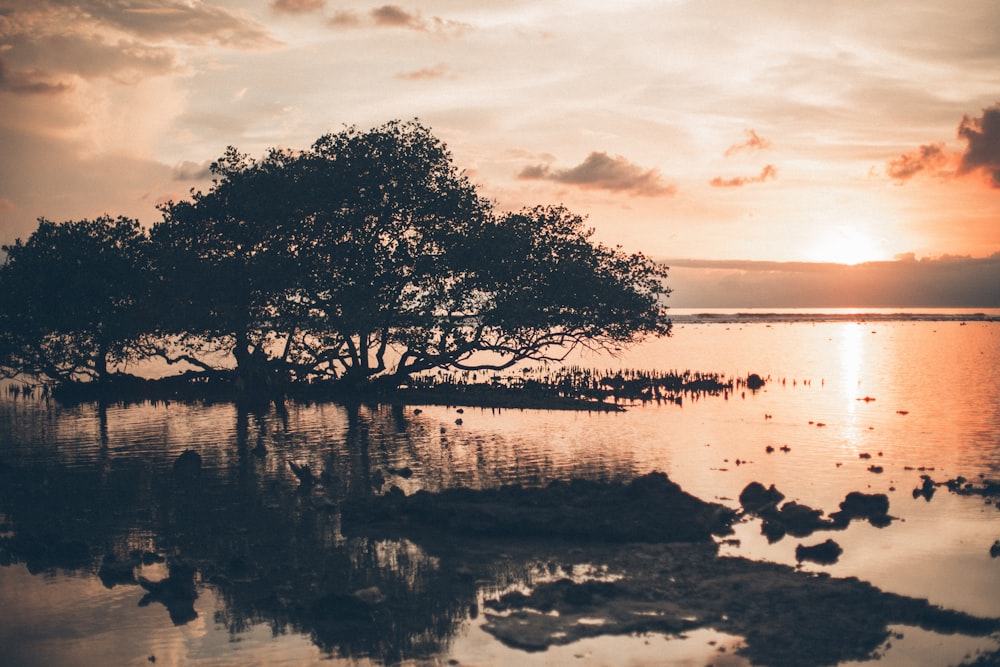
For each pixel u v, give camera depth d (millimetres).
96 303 54281
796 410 41625
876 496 21094
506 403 45531
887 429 34719
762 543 18453
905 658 12539
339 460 29234
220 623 14680
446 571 17031
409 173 51031
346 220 51031
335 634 14070
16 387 59219
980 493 22703
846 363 74438
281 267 51281
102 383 56906
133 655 13484
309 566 17531
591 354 90625
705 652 12875
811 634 13406
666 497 20484
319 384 54844
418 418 40969
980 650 12758
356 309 49344
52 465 29062
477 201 53000
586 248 52125
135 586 16656
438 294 50969
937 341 113812
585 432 35094
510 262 49875
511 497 21453
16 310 54094
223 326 52562
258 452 30297
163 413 44844
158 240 55125
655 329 52938
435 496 21766
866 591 15195
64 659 13367
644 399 47156
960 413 39656
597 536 19078
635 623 14016
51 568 17859
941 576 16156
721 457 28453
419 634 13898
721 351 94438
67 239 54500
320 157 51438
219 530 20344
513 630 13883
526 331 51625
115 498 23812
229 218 53188
